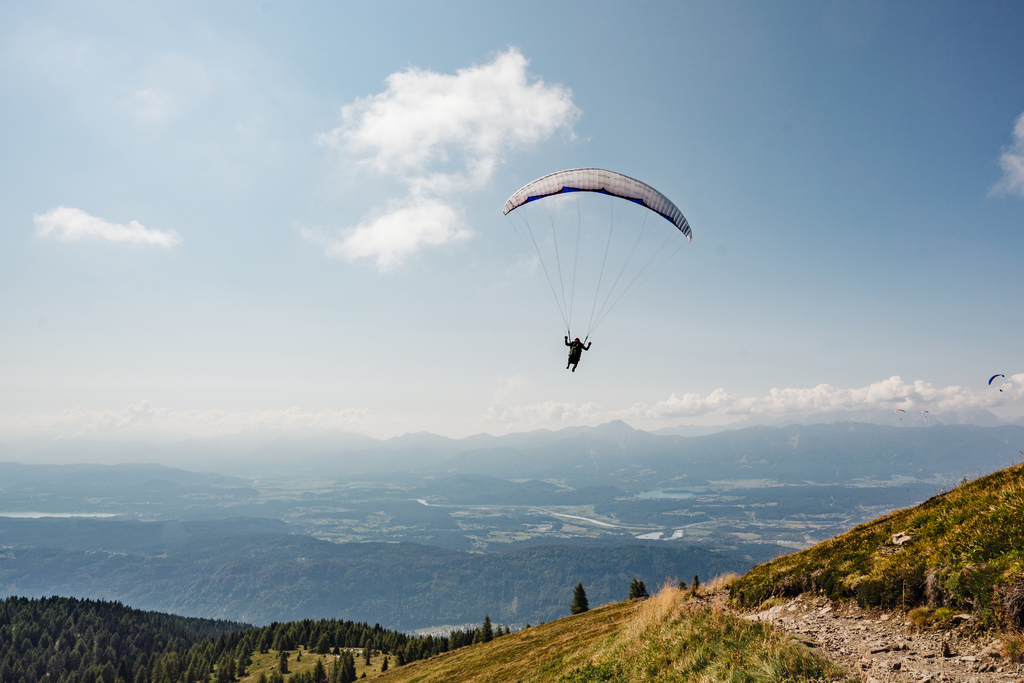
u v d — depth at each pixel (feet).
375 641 611.06
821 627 44.42
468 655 151.94
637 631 57.31
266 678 508.53
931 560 42.60
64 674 637.71
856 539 57.67
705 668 39.37
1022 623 32.83
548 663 73.31
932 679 30.58
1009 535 38.52
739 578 70.64
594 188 86.28
